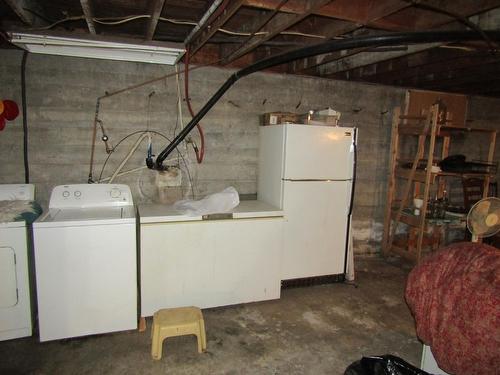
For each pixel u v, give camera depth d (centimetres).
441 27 230
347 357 229
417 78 378
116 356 222
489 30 190
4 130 284
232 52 293
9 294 229
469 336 145
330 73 352
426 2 189
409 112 420
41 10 238
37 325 250
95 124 303
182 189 337
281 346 239
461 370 148
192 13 244
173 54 271
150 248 259
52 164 298
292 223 316
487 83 392
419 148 371
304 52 223
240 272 286
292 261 322
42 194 298
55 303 229
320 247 329
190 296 274
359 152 409
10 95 281
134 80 310
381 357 180
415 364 224
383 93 409
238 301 289
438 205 394
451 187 468
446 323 154
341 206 331
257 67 261
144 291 261
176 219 266
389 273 374
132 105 312
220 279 281
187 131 306
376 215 429
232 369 214
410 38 193
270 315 280
